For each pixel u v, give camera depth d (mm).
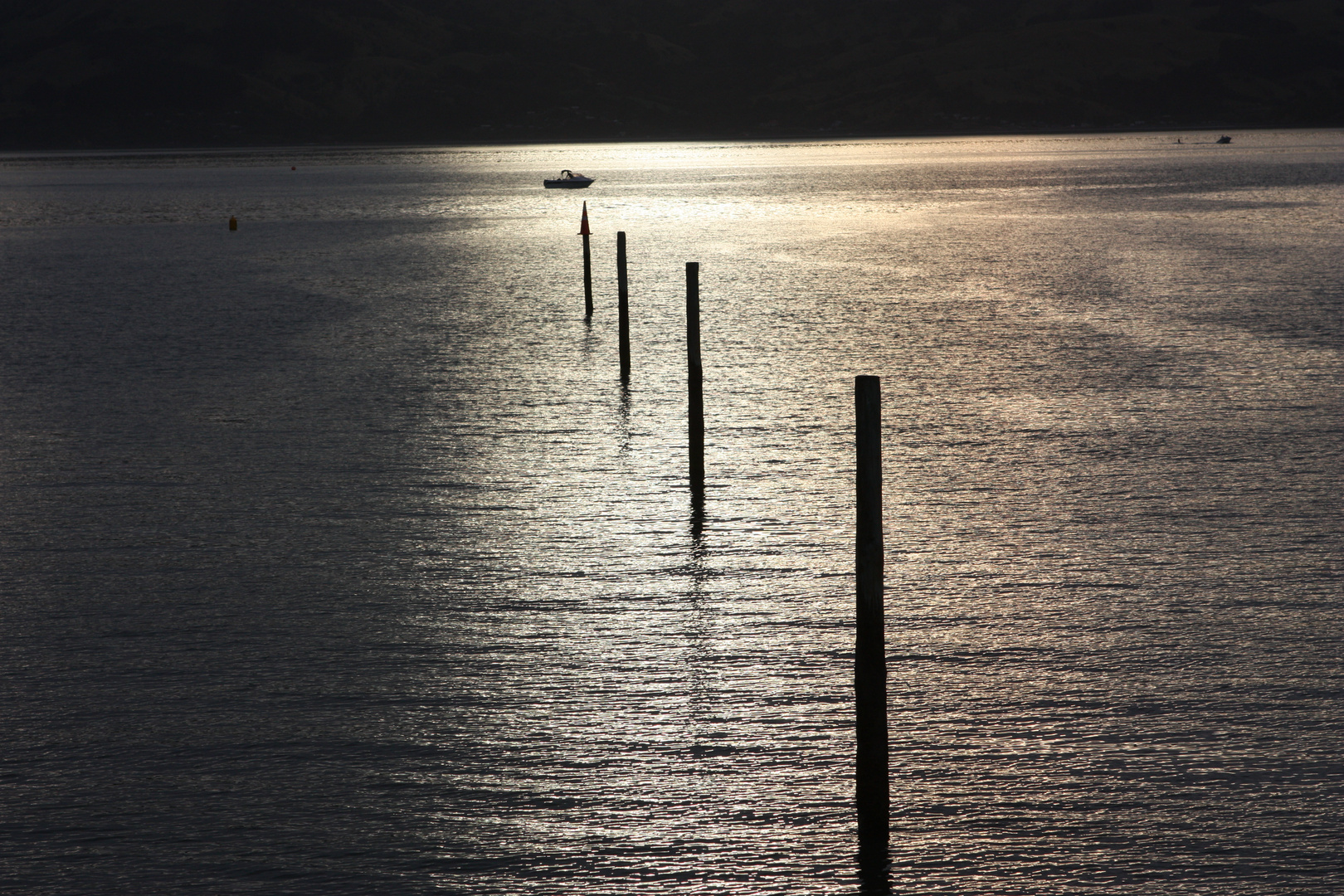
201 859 16625
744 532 29797
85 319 66062
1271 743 19281
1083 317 61344
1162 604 24875
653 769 18719
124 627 24422
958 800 17812
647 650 23047
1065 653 22656
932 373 48219
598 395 45094
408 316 65375
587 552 28516
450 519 31094
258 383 47969
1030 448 36969
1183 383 45344
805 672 21969
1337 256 85750
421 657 22828
